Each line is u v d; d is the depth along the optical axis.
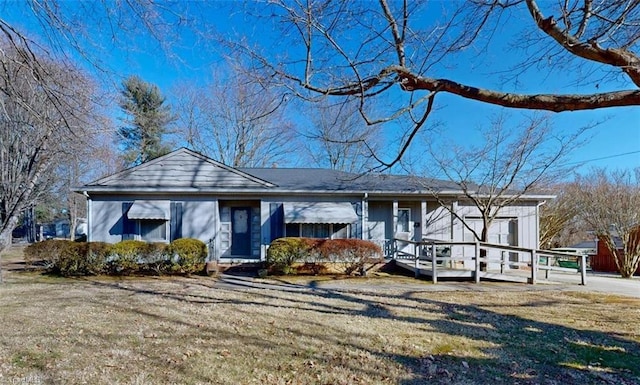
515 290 10.67
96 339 5.74
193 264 13.06
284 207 14.68
